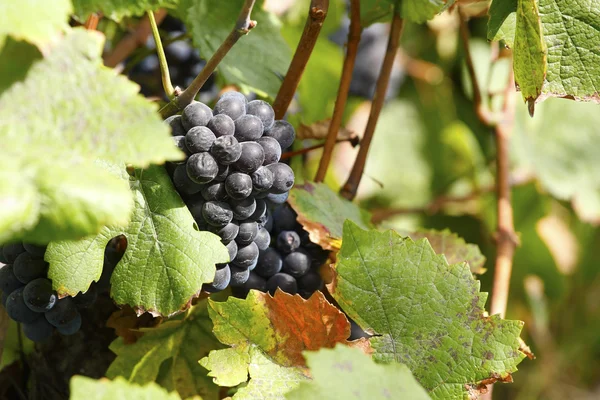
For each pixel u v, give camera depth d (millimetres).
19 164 736
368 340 878
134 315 925
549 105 1476
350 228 887
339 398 776
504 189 1119
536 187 1465
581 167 1445
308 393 775
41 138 751
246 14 841
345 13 1229
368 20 1021
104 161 850
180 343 935
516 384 1590
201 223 866
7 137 747
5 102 755
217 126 845
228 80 978
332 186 1248
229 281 884
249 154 846
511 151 1394
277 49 1024
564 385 1643
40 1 751
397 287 881
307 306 874
